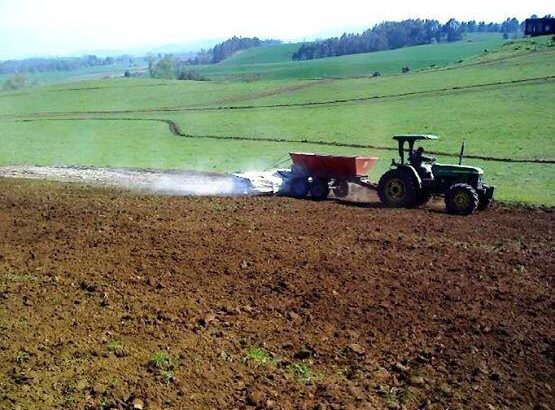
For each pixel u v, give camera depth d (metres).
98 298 9.80
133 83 91.88
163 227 14.48
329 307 9.82
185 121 50.72
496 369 8.06
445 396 7.44
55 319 8.84
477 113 44.09
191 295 10.16
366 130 40.34
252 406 6.97
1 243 13.19
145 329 8.67
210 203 17.97
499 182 23.44
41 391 6.85
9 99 78.88
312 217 15.94
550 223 15.76
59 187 22.31
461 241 13.68
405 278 11.03
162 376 7.37
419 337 8.88
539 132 35.62
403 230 14.59
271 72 150.50
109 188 22.17
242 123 47.41
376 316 9.52
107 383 7.12
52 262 11.70
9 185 22.70
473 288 10.59
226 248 12.71
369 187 18.73
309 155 19.02
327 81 79.56
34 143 41.34
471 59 84.69
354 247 12.92
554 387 7.70
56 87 91.94
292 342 8.65
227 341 8.52
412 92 58.94
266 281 10.86
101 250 12.55
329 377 7.77
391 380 7.76
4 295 9.63
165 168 28.91
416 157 17.81
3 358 7.52
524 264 11.88
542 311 9.70
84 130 48.19
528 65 66.75
